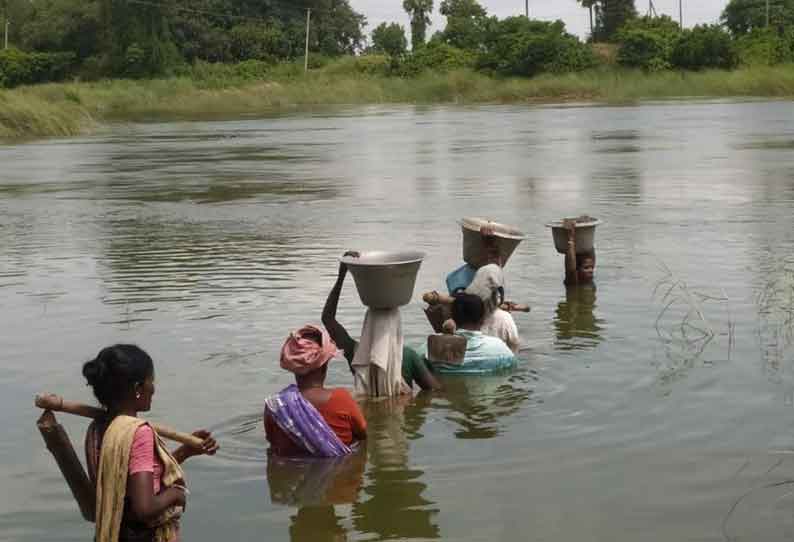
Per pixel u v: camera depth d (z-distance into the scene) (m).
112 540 4.31
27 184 22.66
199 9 93.69
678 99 60.62
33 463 6.21
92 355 8.40
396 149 30.31
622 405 6.95
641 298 9.99
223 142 35.44
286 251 12.95
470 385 7.57
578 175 21.80
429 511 5.43
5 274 11.95
